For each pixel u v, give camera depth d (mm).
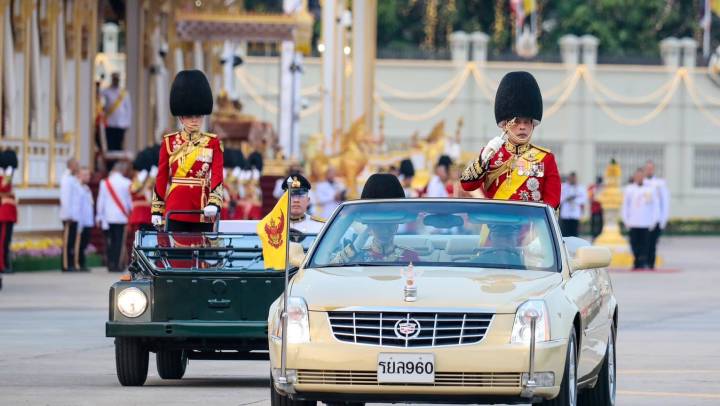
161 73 170375
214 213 60938
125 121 156875
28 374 59656
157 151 130500
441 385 41031
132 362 55281
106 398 51719
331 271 44719
